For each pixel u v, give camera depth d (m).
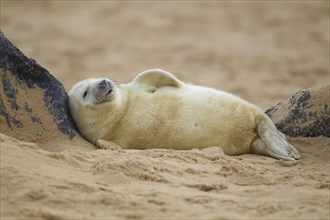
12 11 80.19
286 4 81.12
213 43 65.00
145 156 18.91
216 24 73.25
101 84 21.41
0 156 15.67
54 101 20.97
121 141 21.88
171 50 62.44
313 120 22.95
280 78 50.81
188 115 21.69
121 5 83.25
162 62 57.59
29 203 13.98
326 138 22.55
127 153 19.14
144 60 58.44
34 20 75.62
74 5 84.06
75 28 72.19
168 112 21.81
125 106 22.12
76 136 21.47
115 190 15.25
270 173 18.41
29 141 19.78
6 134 19.44
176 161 18.77
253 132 21.84
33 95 20.55
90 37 68.12
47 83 21.11
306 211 14.77
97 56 59.94
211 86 47.97
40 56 59.12
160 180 16.50
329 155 21.33
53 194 14.42
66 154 17.53
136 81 22.89
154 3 84.06
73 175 15.93
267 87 47.72
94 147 21.28
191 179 17.03
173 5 82.75
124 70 54.41
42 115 20.42
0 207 13.69
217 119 21.62
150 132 21.70
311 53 60.19
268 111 25.80
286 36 67.25
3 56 20.05
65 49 62.41
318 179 17.70
